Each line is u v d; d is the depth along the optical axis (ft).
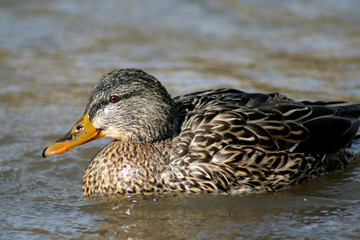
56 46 65.31
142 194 36.19
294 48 64.13
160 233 31.53
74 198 36.63
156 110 36.50
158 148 36.50
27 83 55.83
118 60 61.26
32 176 39.52
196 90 53.31
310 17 72.54
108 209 34.76
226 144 35.86
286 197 36.14
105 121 36.73
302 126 37.73
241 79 55.93
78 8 76.33
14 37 67.21
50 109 50.21
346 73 57.11
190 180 35.60
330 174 39.75
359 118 42.34
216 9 75.51
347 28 69.10
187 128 36.81
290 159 36.99
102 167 36.60
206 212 34.06
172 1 77.82
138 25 71.46
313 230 31.60
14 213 34.32
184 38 67.56
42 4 77.20
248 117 36.76
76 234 31.71
